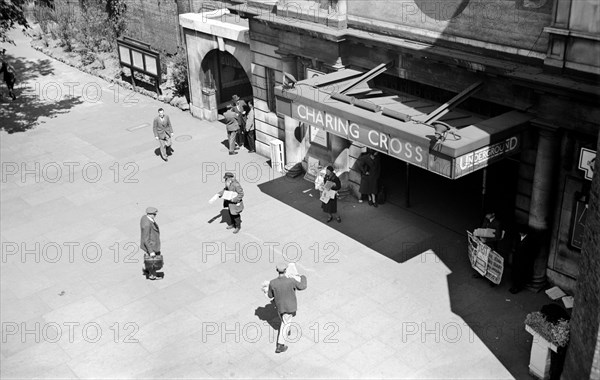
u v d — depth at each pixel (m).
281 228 18.92
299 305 15.65
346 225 18.88
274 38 20.98
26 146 25.39
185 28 25.81
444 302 15.54
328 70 19.19
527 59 14.36
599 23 12.77
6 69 29.66
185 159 23.64
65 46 36.47
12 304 16.34
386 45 17.11
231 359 14.18
